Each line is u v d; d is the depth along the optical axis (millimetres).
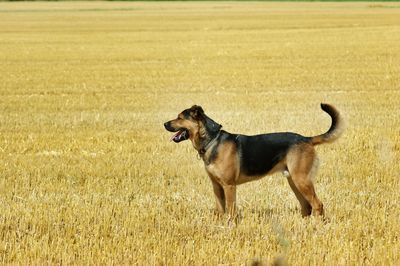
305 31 59000
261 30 60781
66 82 29203
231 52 41656
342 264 8367
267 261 8445
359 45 45156
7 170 14055
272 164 10461
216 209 10789
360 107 21953
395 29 59438
